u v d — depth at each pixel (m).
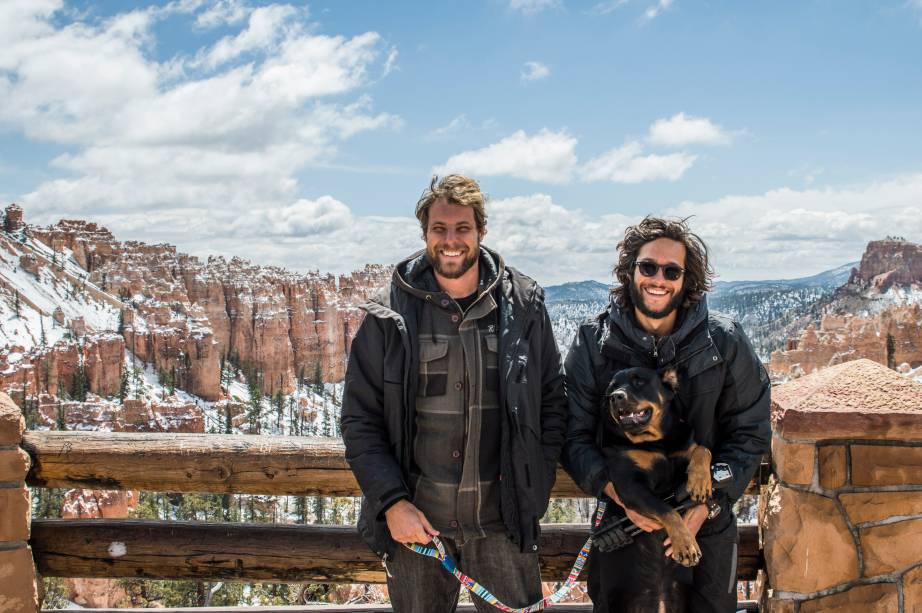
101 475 4.29
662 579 3.33
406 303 3.37
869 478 3.76
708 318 3.46
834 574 3.75
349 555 4.32
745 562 4.24
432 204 3.35
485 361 3.35
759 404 3.44
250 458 4.27
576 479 3.45
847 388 3.83
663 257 3.36
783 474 3.83
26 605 4.05
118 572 4.37
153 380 129.38
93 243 179.75
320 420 144.25
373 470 3.27
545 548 4.31
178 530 4.38
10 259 153.00
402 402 3.32
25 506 4.06
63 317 140.88
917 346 101.12
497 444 3.38
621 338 3.51
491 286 3.35
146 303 154.88
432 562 3.46
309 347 169.50
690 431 3.41
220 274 172.88
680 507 3.27
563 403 3.56
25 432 4.36
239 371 151.75
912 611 3.73
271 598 17.11
